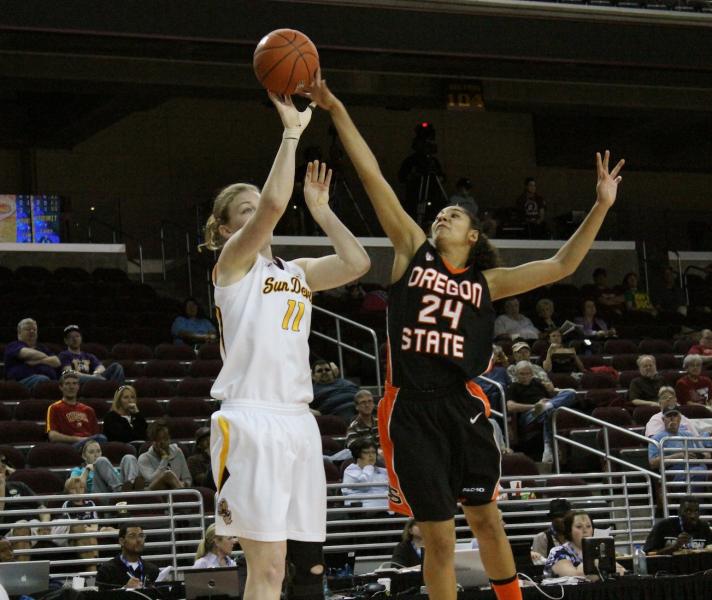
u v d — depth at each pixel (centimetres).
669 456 1645
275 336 525
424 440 572
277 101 540
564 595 1020
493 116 3231
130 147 2862
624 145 3259
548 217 3231
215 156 2945
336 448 1648
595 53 2386
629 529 1473
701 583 1062
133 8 2072
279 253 2509
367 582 1114
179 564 1390
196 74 2542
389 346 587
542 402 1742
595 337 2328
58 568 1317
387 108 2889
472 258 610
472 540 1252
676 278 2911
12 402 1727
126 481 1430
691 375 1966
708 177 3428
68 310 2192
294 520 525
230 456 515
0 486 1309
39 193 2752
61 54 2242
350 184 2945
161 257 2833
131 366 1928
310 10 2170
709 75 2722
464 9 2261
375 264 2650
